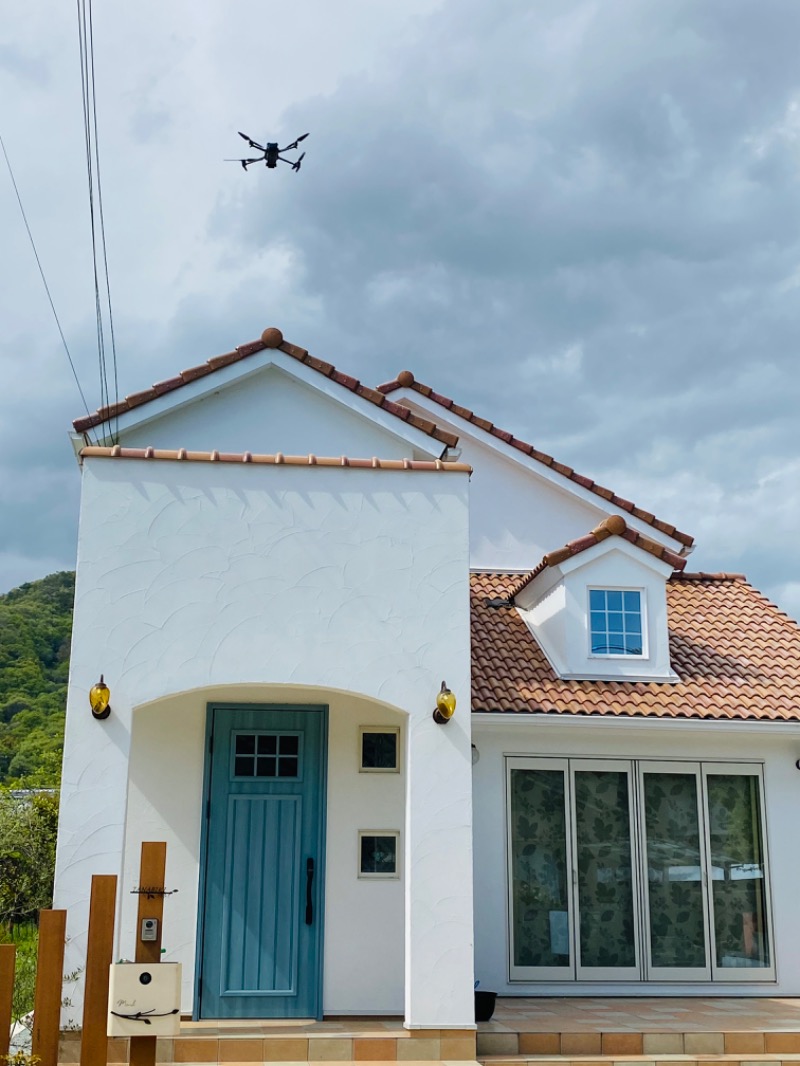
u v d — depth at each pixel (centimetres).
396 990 1071
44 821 1969
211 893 1069
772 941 1251
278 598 1002
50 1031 784
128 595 979
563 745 1273
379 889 1094
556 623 1362
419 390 1678
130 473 1005
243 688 1102
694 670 1367
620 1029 996
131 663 964
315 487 1031
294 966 1059
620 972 1221
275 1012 1046
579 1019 1051
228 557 1002
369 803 1112
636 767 1283
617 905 1244
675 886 1259
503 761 1258
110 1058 886
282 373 1288
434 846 975
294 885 1080
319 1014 1046
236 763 1105
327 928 1076
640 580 1361
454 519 1045
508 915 1216
